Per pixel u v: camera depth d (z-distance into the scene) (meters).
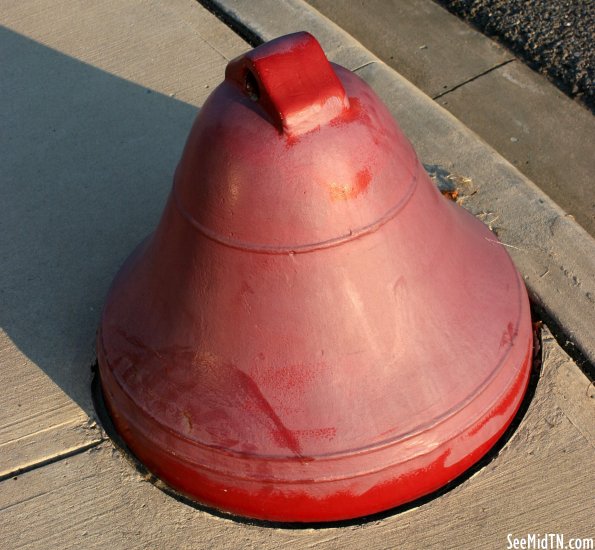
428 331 2.05
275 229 1.85
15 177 3.29
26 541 2.25
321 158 1.80
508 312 2.26
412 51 4.07
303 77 1.79
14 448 2.44
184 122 3.47
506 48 4.03
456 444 2.13
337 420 2.00
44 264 2.96
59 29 4.01
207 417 2.06
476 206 3.00
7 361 2.66
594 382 2.50
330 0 4.45
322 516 2.14
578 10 4.14
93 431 2.46
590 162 3.46
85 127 3.49
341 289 1.91
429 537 2.18
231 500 2.14
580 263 2.78
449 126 3.33
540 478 2.28
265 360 1.99
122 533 2.24
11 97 3.67
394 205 1.91
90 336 2.71
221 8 4.04
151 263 2.22
